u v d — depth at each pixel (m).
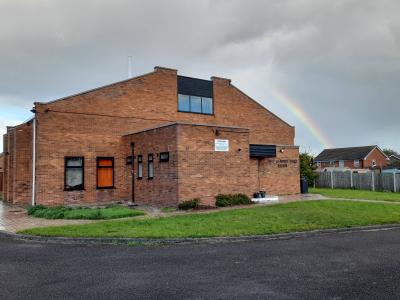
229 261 7.56
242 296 5.39
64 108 18.98
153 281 6.18
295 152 23.59
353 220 12.65
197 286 5.89
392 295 5.40
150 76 22.02
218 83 24.95
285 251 8.52
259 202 18.28
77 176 19.14
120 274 6.63
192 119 23.48
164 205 16.98
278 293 5.52
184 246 9.14
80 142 19.33
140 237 9.68
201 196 16.75
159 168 17.47
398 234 10.95
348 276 6.42
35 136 18.30
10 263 7.53
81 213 14.23
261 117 26.98
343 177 33.00
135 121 21.23
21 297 5.43
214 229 10.73
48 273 6.74
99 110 20.06
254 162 21.55
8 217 14.46
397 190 28.48
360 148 66.25
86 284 6.05
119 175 20.42
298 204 16.91
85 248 8.97
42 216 14.33
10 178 21.95
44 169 18.17
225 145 17.86
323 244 9.37
